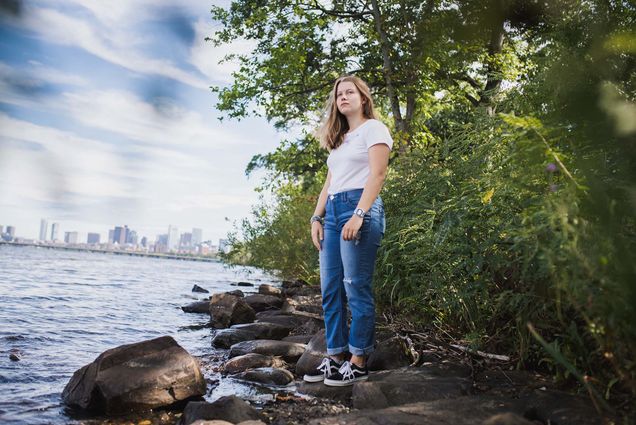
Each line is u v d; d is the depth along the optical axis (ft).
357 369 9.46
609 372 7.13
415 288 12.07
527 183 7.82
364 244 9.44
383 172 9.43
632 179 5.14
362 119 10.22
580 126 4.21
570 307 7.74
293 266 41.75
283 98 39.40
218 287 41.19
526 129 6.23
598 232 5.64
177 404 8.88
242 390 9.84
